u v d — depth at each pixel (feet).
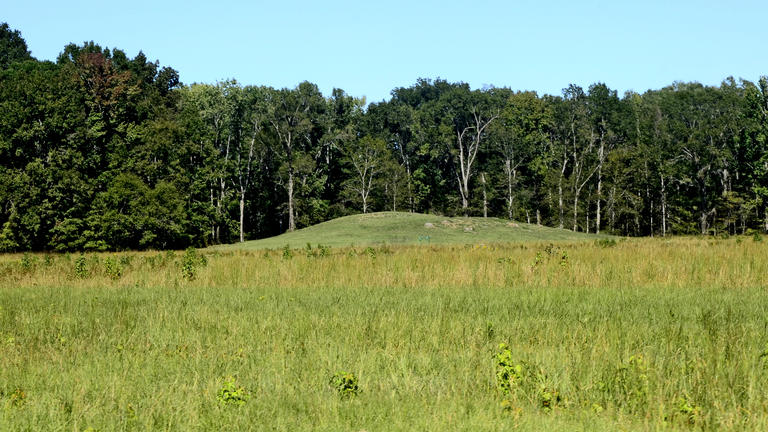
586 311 45.19
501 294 57.21
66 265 94.32
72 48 281.95
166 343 36.83
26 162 200.34
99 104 229.45
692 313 43.68
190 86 281.74
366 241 195.31
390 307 48.60
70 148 205.57
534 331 38.01
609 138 292.40
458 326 38.99
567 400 26.32
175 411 25.12
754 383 26.78
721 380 27.04
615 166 279.08
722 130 254.47
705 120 262.47
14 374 30.78
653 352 31.96
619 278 66.49
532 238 207.62
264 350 34.63
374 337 37.04
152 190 217.77
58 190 198.18
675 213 277.23
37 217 191.93
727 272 64.54
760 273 64.75
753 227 259.39
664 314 43.60
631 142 292.81
